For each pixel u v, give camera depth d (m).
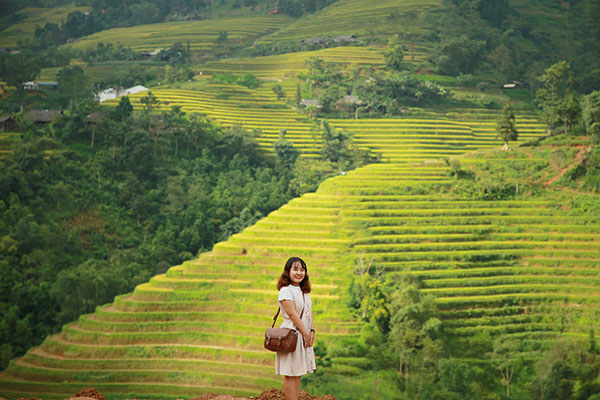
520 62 156.00
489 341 59.78
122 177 98.62
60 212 87.56
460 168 86.75
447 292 64.75
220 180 103.50
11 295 73.25
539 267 69.69
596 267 68.12
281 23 193.88
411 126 122.19
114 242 87.62
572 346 55.53
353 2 191.25
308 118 129.25
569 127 97.12
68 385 58.38
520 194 81.06
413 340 56.78
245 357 58.97
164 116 113.25
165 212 95.50
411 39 162.50
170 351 61.12
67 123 103.31
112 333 64.00
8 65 129.00
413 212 78.19
